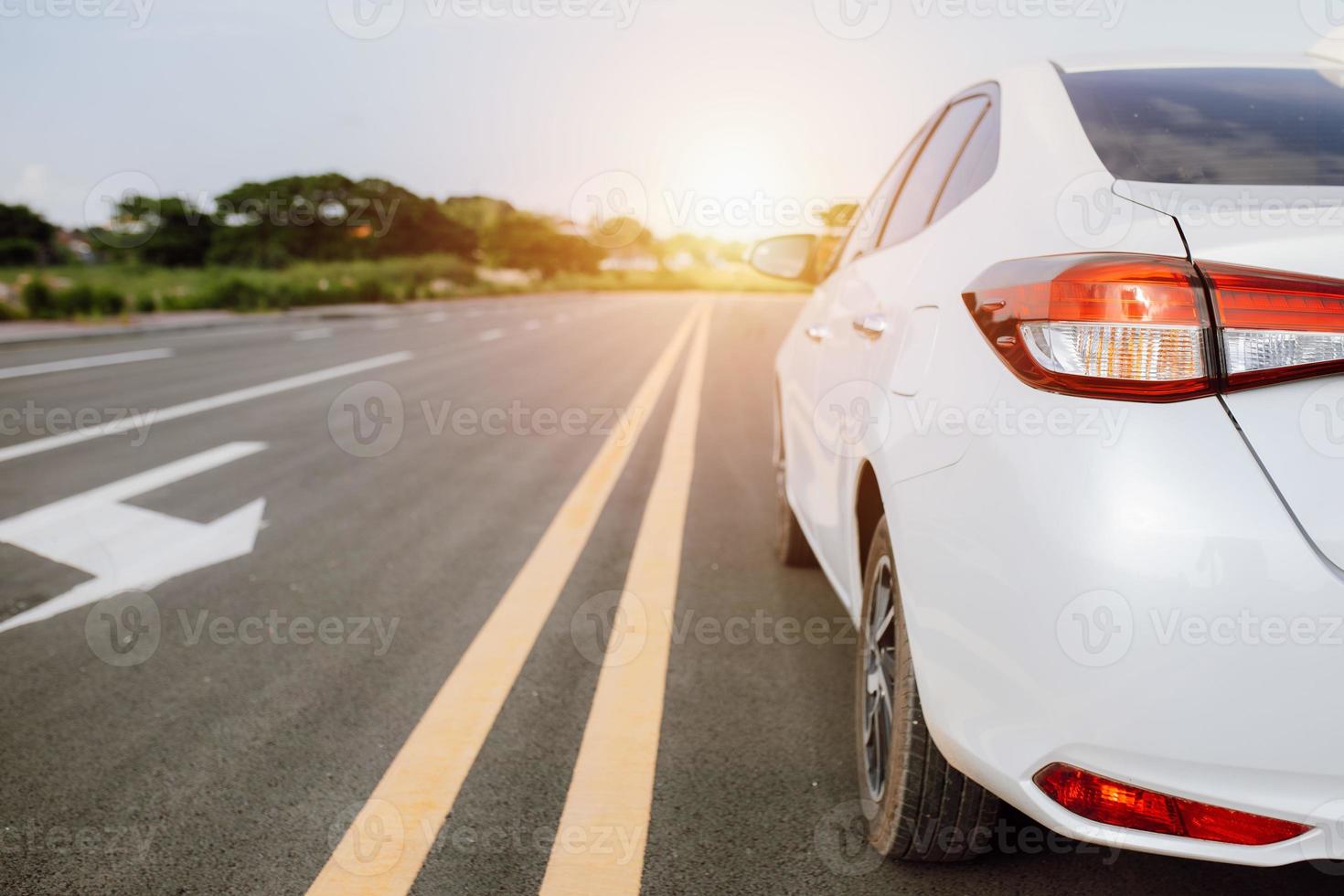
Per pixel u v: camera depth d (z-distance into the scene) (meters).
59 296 18.70
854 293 2.58
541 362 11.54
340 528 4.22
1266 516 1.15
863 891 1.71
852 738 2.31
